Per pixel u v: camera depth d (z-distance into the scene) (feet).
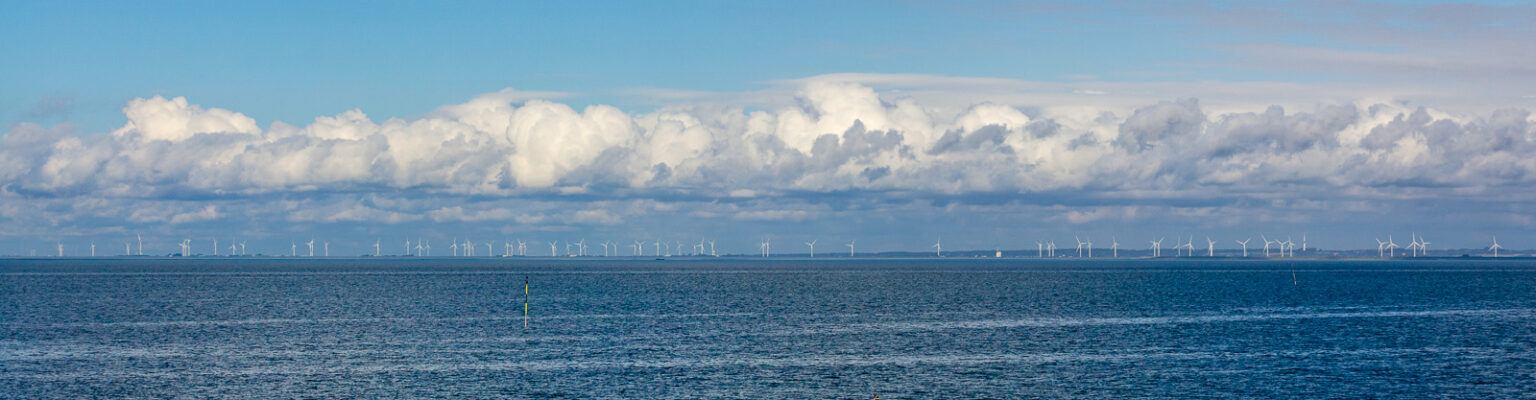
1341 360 255.91
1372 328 339.57
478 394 208.23
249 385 217.15
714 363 250.98
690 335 314.96
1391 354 266.98
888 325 351.87
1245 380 226.17
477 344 288.71
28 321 363.76
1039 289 629.51
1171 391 213.66
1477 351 273.13
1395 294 554.87
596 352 270.67
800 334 318.86
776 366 246.47
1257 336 313.32
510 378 226.79
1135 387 217.97
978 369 242.17
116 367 242.37
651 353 269.03
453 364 247.09
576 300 499.51
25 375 230.27
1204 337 310.86
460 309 432.25
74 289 618.85
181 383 219.82
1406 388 216.74
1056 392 212.64
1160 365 248.32
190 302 481.05
